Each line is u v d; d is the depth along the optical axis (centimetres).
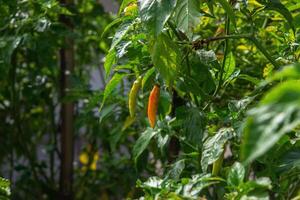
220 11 234
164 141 202
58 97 348
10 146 354
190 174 203
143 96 218
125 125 248
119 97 248
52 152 365
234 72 189
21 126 363
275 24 211
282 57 182
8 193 152
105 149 352
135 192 262
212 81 181
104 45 352
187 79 176
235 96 211
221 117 177
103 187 350
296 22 188
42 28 261
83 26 349
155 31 135
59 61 367
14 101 327
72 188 343
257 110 72
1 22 283
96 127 336
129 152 333
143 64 182
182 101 212
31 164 347
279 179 159
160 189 141
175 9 142
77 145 409
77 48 364
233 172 133
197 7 141
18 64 336
